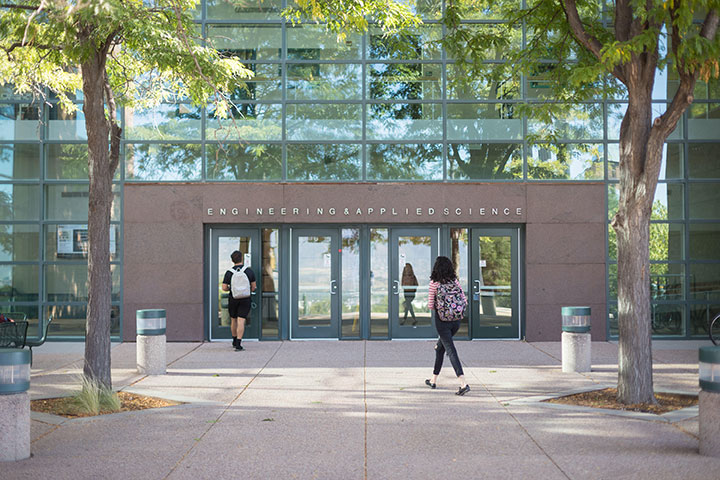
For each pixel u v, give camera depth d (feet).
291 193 48.26
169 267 48.14
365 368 36.14
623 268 26.55
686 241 49.73
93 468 18.24
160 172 48.60
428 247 49.37
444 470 17.97
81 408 25.31
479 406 26.14
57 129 49.52
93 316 27.84
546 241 48.32
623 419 23.67
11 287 49.16
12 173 49.44
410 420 23.81
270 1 49.55
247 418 24.18
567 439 21.09
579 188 48.49
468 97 49.16
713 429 18.90
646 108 25.99
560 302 48.21
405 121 49.14
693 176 49.93
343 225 49.29
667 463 18.34
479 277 49.14
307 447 20.30
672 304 49.57
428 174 48.83
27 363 19.49
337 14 31.94
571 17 27.68
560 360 38.91
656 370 34.50
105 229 28.25
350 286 49.24
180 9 29.53
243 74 32.76
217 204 48.19
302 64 49.32
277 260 49.16
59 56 29.30
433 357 40.19
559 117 49.03
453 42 35.06
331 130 49.03
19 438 19.07
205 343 47.42
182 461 18.89
